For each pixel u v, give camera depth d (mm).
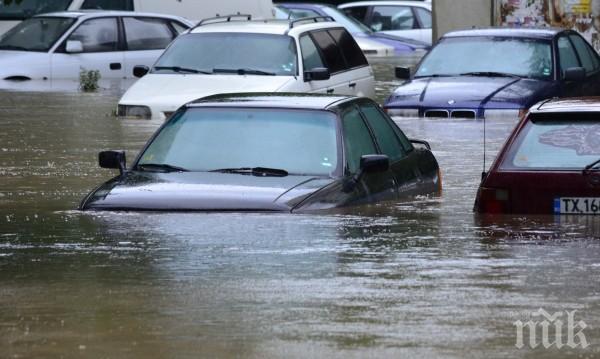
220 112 30500
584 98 29719
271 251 23859
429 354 17250
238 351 17438
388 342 17844
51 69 63625
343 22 92750
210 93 48938
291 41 50969
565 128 27453
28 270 22562
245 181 28344
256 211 27156
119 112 50344
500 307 19703
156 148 30188
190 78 50625
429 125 48219
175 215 27156
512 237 25172
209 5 75375
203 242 24609
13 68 63094
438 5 73250
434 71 53250
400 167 31500
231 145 29594
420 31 97188
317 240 24859
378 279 21609
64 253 24000
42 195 32375
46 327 18766
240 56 50969
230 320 19047
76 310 19719
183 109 30875
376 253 23766
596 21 70000
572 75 51375
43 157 40031
